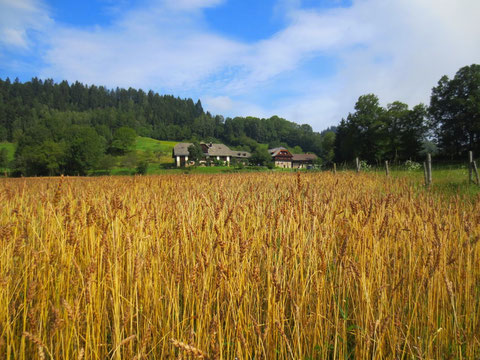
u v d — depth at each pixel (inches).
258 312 109.7
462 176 588.1
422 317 115.7
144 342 90.9
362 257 128.2
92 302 102.0
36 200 204.8
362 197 210.7
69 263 119.4
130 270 119.4
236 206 169.6
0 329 99.0
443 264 124.2
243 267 110.7
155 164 4239.7
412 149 2278.5
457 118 2066.9
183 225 138.8
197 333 98.0
